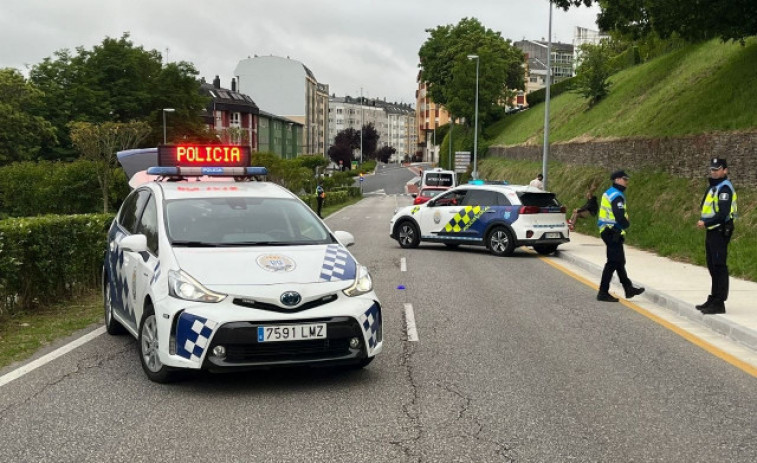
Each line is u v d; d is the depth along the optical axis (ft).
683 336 26.68
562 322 29.19
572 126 142.82
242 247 20.57
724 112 67.77
